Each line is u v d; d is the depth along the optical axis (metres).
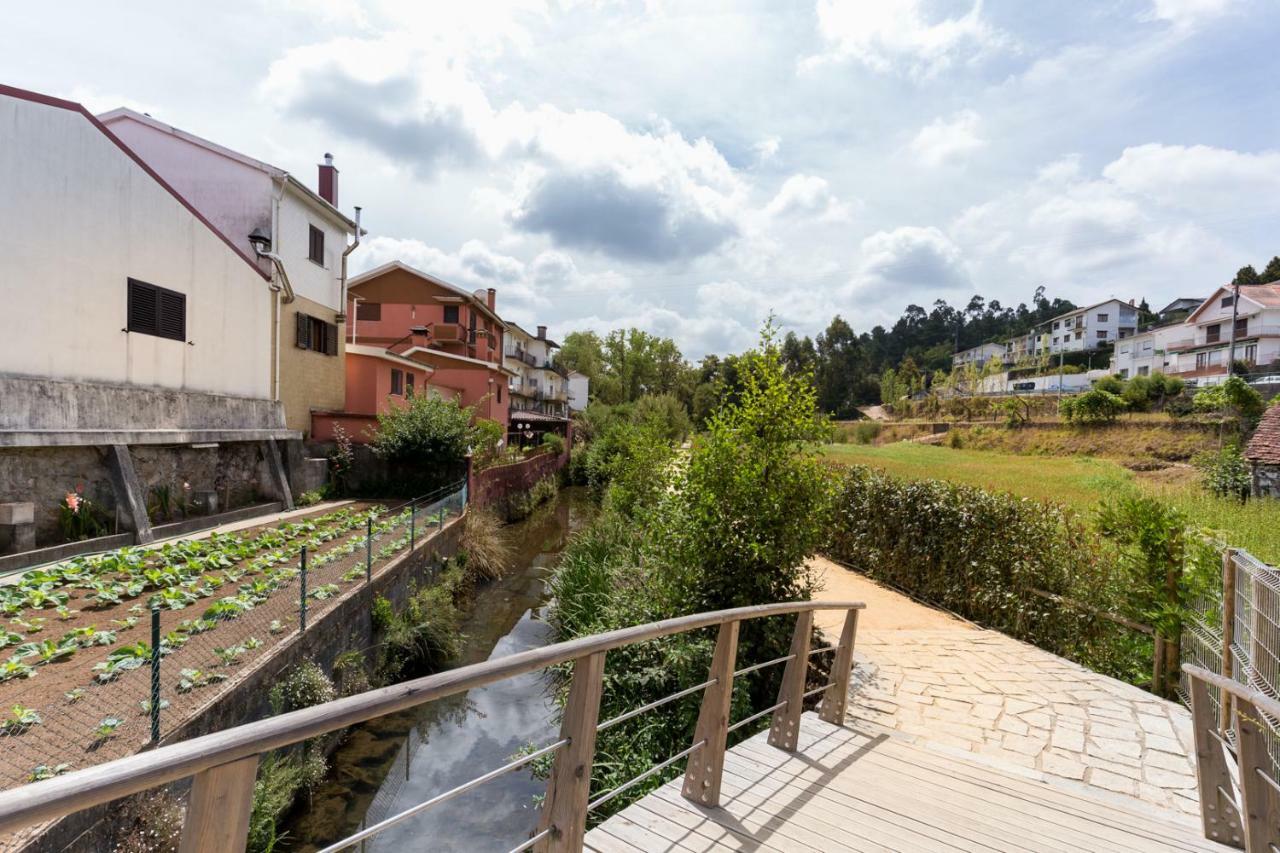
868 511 10.45
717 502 6.36
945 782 3.71
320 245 18.34
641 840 2.87
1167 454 27.31
